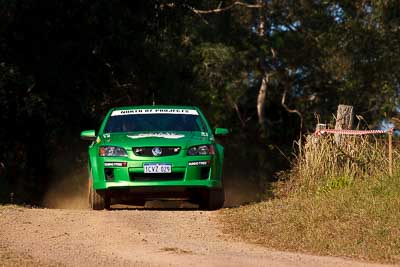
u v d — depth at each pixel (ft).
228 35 352.08
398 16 315.58
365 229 94.68
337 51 349.41
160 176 122.21
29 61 201.87
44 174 214.69
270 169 361.30
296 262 81.97
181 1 220.23
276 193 132.36
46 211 116.57
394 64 335.88
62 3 197.98
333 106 364.58
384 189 112.78
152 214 113.70
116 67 216.13
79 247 90.27
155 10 216.13
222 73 340.59
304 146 134.51
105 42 206.28
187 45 328.90
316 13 352.28
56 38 202.69
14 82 201.16
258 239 96.68
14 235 97.60
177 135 125.90
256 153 369.30
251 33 354.54
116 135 127.24
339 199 110.01
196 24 337.52
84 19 201.57
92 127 219.82
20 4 192.44
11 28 197.98
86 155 219.82
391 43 336.70
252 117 388.37
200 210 124.67
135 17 209.97
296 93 378.94
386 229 93.61
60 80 205.26
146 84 231.30
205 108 345.72
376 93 339.16
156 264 79.97
